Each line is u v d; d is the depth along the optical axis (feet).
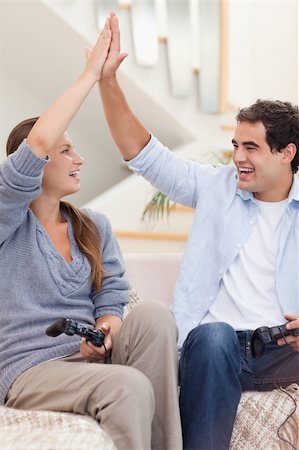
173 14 11.69
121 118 6.24
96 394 4.54
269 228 6.05
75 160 5.74
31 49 12.51
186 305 6.04
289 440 5.23
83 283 5.63
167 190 6.49
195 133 12.37
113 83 6.01
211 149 12.32
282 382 5.71
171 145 13.30
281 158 6.00
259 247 6.01
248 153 5.99
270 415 5.28
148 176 6.49
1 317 5.32
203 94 12.00
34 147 5.07
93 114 13.51
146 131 6.42
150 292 7.03
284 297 5.81
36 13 11.60
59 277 5.45
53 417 4.49
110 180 14.55
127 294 6.02
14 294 5.31
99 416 4.45
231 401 5.07
